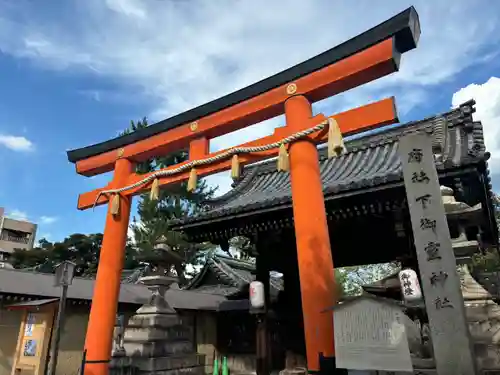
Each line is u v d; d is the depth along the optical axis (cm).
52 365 700
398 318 439
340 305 483
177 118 876
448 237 441
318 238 590
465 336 401
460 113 1065
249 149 723
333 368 500
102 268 868
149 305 1052
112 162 989
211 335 1719
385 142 1145
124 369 899
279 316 983
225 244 1034
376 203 755
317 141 669
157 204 2539
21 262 3070
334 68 663
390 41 608
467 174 648
